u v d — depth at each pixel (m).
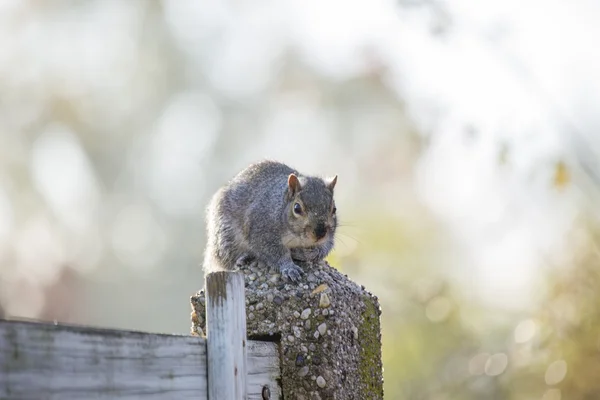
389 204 21.69
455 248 17.58
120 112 32.81
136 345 4.62
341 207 22.17
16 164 30.30
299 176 8.95
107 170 31.97
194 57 33.34
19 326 3.96
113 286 29.44
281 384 5.99
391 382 15.27
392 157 22.75
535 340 12.91
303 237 8.45
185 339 5.05
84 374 4.25
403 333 15.47
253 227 8.58
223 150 31.81
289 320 6.04
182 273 29.78
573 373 12.71
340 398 6.05
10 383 3.90
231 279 5.30
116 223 30.88
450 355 15.27
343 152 26.44
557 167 11.49
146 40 33.31
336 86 26.88
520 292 15.04
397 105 23.28
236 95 32.28
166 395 4.82
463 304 15.69
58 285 28.17
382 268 16.28
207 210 9.34
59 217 30.00
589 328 12.78
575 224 13.02
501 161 11.60
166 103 33.25
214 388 5.20
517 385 13.84
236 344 5.29
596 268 12.88
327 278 6.38
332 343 6.05
